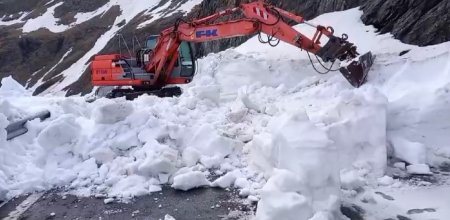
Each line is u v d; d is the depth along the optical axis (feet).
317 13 51.55
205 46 66.59
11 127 19.11
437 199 15.01
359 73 27.68
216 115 23.71
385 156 17.49
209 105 25.44
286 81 31.78
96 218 14.99
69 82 173.47
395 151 18.49
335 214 13.32
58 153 19.13
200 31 34.37
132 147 19.47
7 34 248.93
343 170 16.97
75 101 24.14
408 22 35.53
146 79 36.94
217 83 32.68
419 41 33.73
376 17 39.75
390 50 33.37
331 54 31.04
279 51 38.58
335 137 17.76
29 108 23.15
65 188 17.53
